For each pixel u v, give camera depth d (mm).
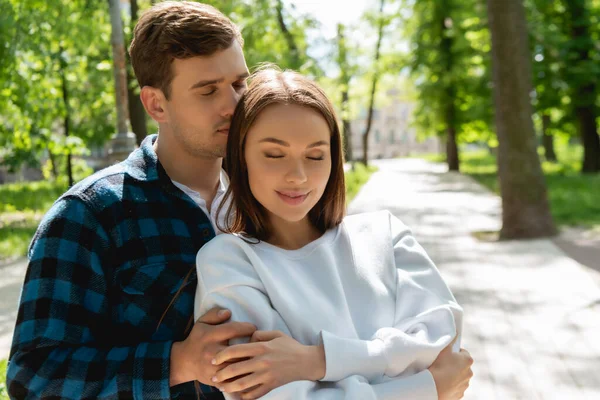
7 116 13109
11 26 11047
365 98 38250
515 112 11164
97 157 23766
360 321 1508
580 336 5730
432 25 32219
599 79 25391
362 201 19641
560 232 11516
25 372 1394
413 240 1694
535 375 4859
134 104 14555
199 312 1448
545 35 24156
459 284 7957
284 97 1407
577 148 55594
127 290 1516
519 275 8312
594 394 4469
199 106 1569
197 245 1597
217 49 1562
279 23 15859
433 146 88000
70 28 12312
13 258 9852
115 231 1531
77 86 17062
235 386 1307
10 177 32656
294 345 1346
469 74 32125
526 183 11227
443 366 1465
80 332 1452
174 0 1660
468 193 21781
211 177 1737
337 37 23641
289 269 1477
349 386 1312
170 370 1390
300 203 1419
